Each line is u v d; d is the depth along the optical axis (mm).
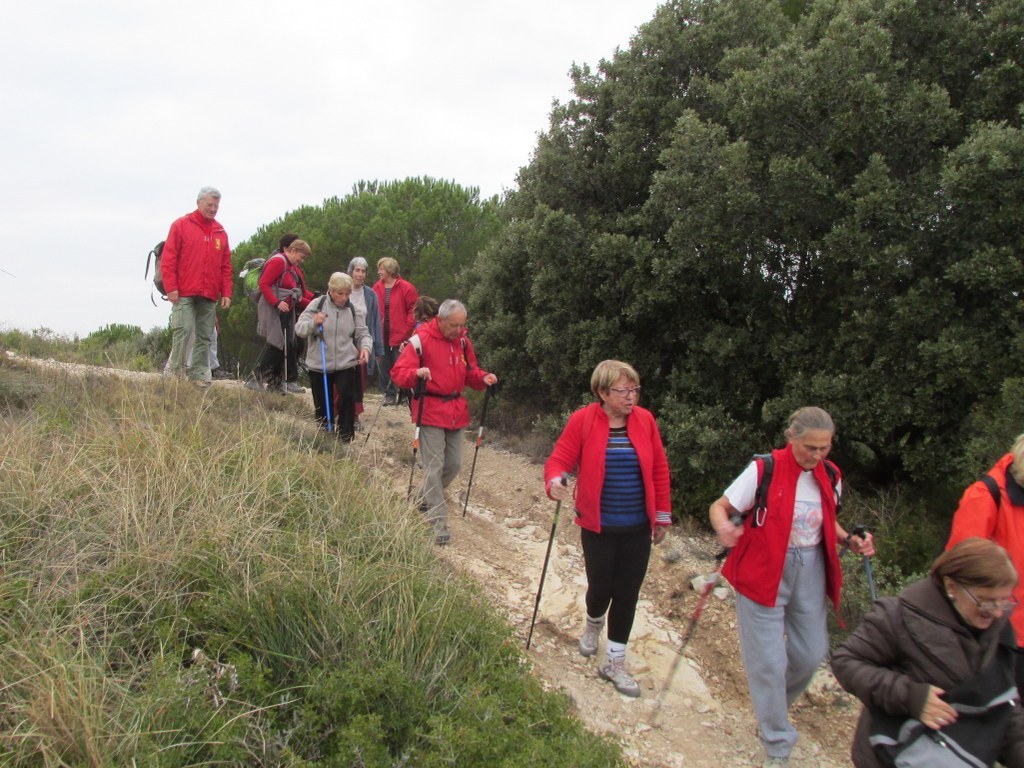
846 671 2814
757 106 6875
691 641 5367
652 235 8062
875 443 6727
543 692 3838
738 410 7559
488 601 4730
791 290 7496
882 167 6285
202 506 4465
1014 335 6027
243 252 18844
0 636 3240
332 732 3244
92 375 7219
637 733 4270
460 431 6203
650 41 8531
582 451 4449
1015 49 6617
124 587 3717
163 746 2871
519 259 9734
